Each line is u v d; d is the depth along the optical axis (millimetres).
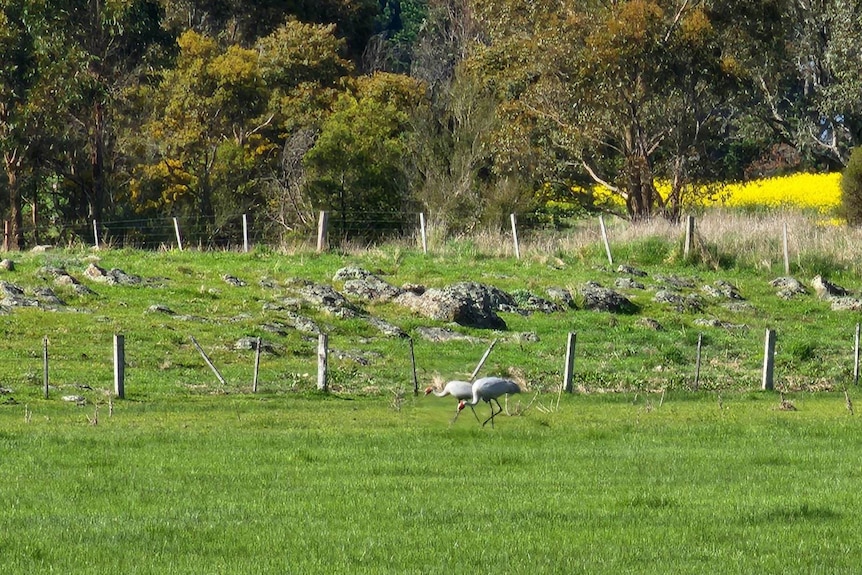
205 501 52844
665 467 62688
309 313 122188
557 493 55375
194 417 80750
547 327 124312
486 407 86562
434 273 142625
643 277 147500
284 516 49875
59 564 41969
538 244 163375
